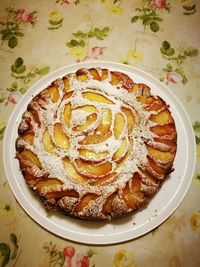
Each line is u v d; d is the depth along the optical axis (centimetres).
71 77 34
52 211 30
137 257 29
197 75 36
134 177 29
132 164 29
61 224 30
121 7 41
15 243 30
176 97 34
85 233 29
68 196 29
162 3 40
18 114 34
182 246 29
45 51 39
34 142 31
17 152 31
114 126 31
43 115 32
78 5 41
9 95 36
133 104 32
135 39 39
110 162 29
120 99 32
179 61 37
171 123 31
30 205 31
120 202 28
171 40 38
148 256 29
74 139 30
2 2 42
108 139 30
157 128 31
